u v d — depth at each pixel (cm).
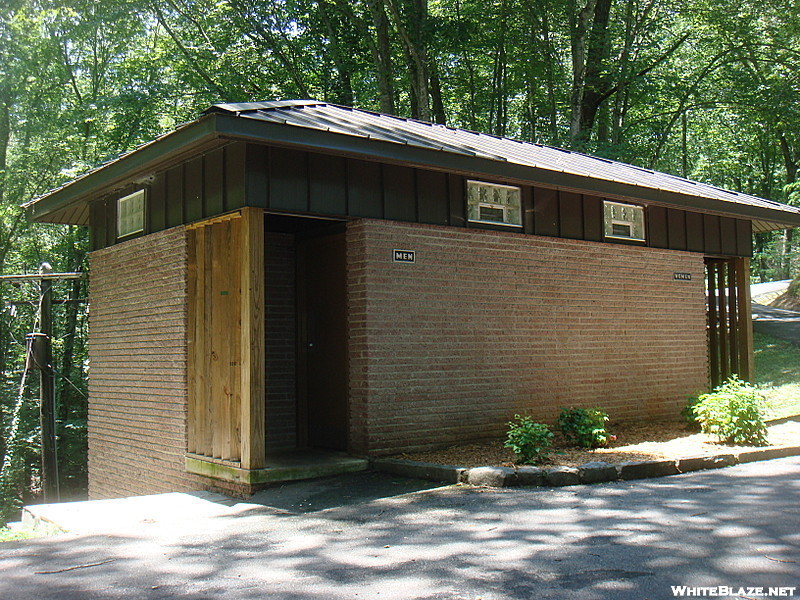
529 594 450
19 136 2595
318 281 1062
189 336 949
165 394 989
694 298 1342
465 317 1016
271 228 1088
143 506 795
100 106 2258
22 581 508
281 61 2489
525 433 860
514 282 1078
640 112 3073
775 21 2659
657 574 477
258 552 570
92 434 1188
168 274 991
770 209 1405
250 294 822
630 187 1143
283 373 1084
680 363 1303
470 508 689
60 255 2497
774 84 2562
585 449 963
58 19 2359
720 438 1016
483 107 2927
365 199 927
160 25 2758
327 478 869
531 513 658
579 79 2422
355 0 2362
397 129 1012
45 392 1379
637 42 2728
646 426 1186
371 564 523
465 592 457
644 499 705
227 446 869
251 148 833
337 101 2498
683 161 3559
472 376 1017
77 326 2503
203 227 932
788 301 2886
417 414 959
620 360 1210
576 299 1155
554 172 1037
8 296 2328
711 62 2727
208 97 2386
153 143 848
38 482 2283
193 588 484
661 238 1298
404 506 713
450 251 1008
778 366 1850
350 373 942
